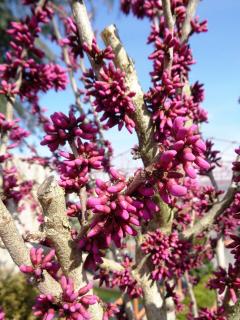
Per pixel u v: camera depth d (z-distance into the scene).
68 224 0.10
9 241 0.09
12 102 0.21
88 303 0.10
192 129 0.08
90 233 0.09
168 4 0.16
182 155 0.08
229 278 0.15
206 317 0.18
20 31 0.21
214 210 0.19
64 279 0.10
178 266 0.20
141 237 0.17
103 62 0.14
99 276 0.17
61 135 0.11
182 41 0.18
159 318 0.17
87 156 0.12
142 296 0.17
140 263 0.17
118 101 0.13
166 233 0.17
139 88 0.14
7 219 0.09
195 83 0.22
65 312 0.10
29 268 0.09
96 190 0.09
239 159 0.14
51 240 0.10
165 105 0.14
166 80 0.14
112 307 0.13
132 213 0.09
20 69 0.21
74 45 0.17
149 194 0.09
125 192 0.09
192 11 0.18
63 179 0.11
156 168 0.08
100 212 0.09
